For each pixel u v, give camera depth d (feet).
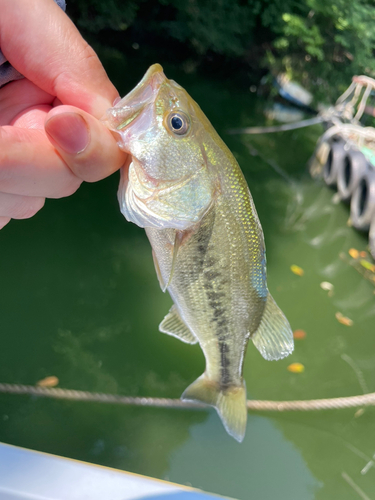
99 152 0.41
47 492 0.44
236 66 5.32
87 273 1.74
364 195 2.44
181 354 1.49
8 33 0.43
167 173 0.51
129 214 0.54
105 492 0.45
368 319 1.79
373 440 1.32
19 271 1.68
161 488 0.46
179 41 5.18
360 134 2.73
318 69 4.93
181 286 0.60
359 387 1.48
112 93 0.48
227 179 0.55
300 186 2.90
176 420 1.29
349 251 2.24
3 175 0.36
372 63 4.91
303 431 1.33
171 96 0.50
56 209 2.04
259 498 1.13
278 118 4.49
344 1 4.57
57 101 0.48
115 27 4.61
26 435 1.18
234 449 1.24
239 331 0.65
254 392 1.43
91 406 1.28
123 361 1.43
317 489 1.18
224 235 0.56
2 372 1.32
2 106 0.47
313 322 1.74
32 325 1.49
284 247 2.19
